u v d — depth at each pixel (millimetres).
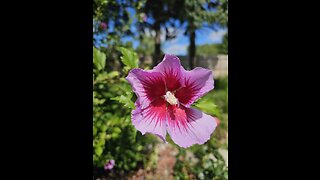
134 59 245
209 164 434
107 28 418
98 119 372
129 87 236
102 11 398
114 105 375
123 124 375
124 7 449
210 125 204
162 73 204
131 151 446
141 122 200
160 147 521
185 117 206
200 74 205
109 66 416
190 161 457
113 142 417
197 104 224
